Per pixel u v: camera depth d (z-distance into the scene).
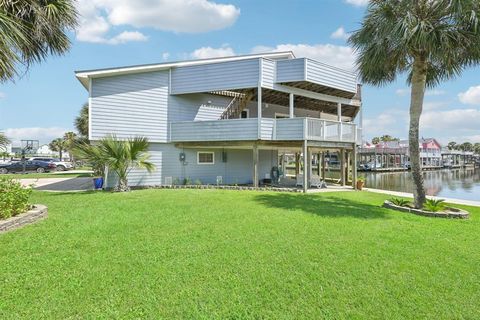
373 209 8.12
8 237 4.84
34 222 5.96
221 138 13.49
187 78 14.02
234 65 13.34
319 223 6.15
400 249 4.59
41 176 22.11
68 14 6.86
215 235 5.14
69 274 3.48
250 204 8.41
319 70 13.35
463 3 6.77
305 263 3.94
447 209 8.04
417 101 8.38
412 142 8.41
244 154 16.41
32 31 6.33
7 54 4.45
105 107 12.97
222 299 3.00
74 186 14.43
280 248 4.51
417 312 2.85
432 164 55.06
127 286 3.22
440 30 7.20
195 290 3.16
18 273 3.48
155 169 13.53
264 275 3.55
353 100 16.12
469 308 2.93
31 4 6.12
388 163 47.59
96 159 11.70
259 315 2.74
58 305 2.84
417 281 3.49
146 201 8.83
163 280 3.38
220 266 3.79
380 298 3.09
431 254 4.40
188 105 14.73
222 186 13.48
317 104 17.59
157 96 14.01
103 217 6.49
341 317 2.74
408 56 8.50
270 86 13.17
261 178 17.25
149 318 2.66
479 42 7.23
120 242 4.68
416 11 7.55
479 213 8.45
